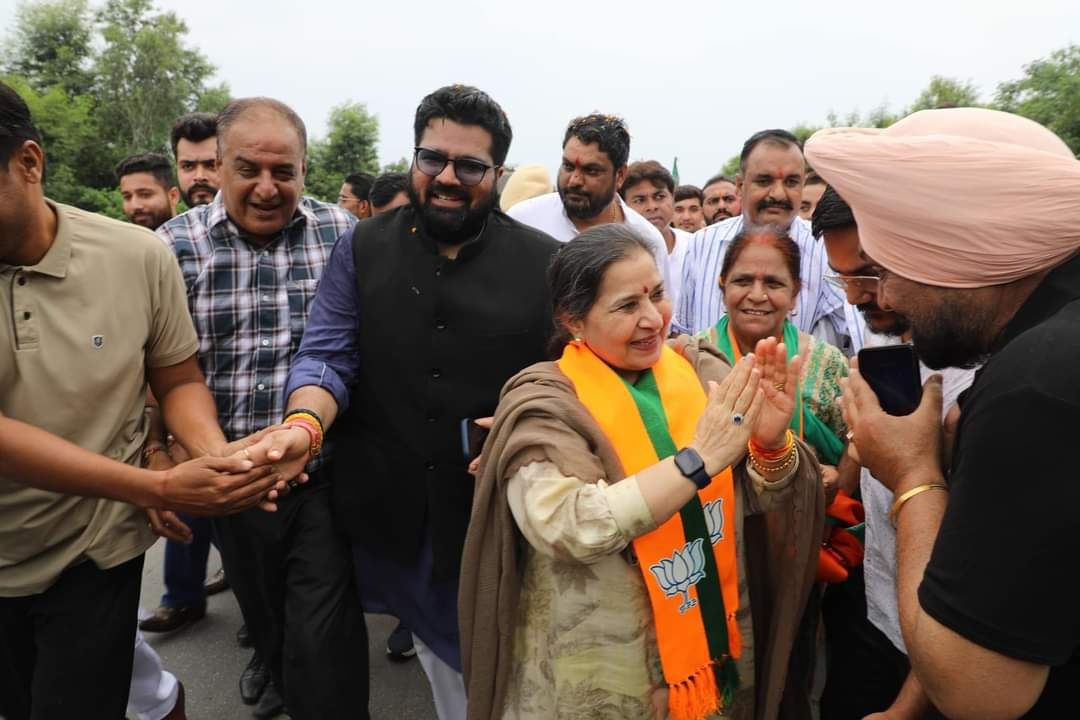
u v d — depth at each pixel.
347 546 2.33
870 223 1.11
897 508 1.27
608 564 1.53
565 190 3.54
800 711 1.87
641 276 1.53
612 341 1.56
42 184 1.71
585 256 1.54
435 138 2.00
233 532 2.31
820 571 1.89
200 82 42.59
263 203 2.34
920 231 1.04
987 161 1.00
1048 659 0.91
